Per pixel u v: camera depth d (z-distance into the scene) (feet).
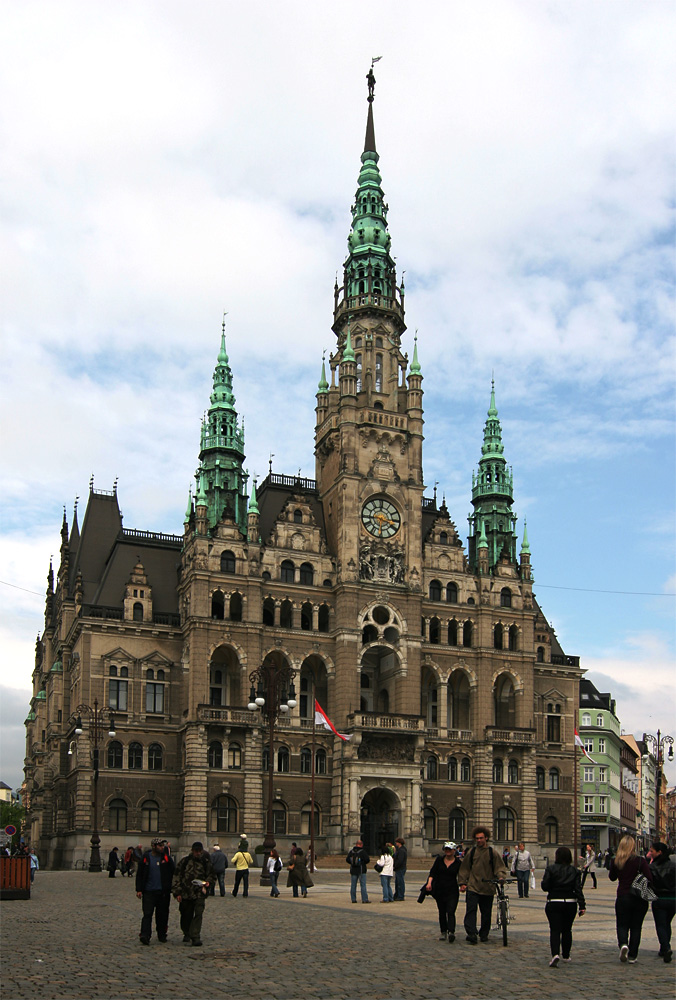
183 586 378.12
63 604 414.41
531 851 391.65
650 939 110.22
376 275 430.20
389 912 142.61
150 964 86.74
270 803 225.15
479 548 417.69
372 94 462.19
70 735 368.48
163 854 102.73
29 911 142.72
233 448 420.36
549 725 431.02
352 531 387.34
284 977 80.69
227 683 374.22
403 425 406.82
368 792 376.07
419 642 387.55
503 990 75.31
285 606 380.17
